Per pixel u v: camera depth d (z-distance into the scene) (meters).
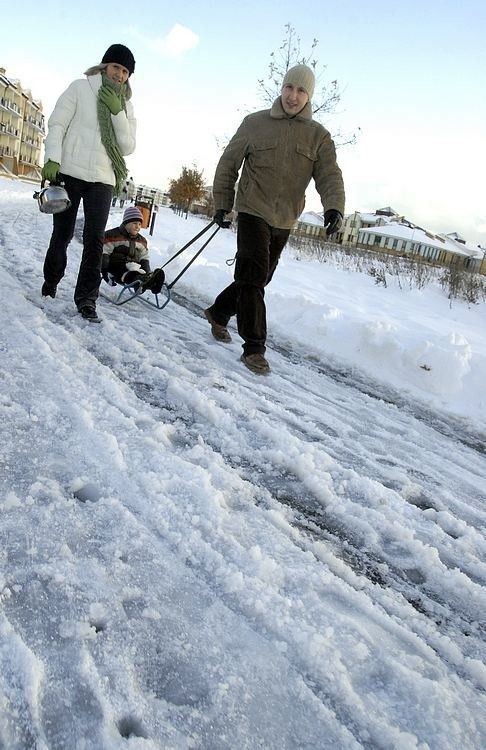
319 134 4.25
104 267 5.85
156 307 5.75
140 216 5.90
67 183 4.38
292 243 21.73
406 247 75.31
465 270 19.47
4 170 43.66
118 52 4.39
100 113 4.35
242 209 4.28
